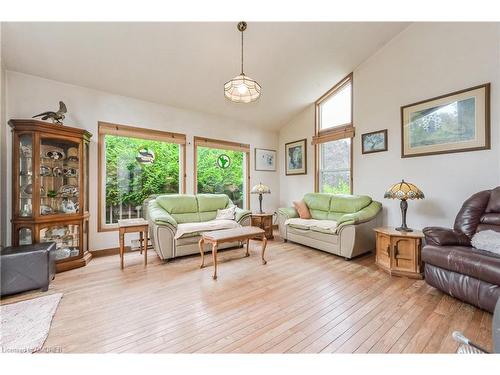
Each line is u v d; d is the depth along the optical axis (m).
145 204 3.96
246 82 2.46
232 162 5.11
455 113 2.89
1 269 2.07
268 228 4.53
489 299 1.80
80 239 3.00
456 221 2.54
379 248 2.94
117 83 3.39
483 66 2.69
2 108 2.75
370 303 2.04
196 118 4.46
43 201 2.83
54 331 1.62
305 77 4.03
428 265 2.28
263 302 2.06
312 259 3.28
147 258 3.32
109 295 2.18
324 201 4.21
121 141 3.74
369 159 3.88
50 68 2.93
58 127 2.78
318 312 1.90
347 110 4.31
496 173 2.62
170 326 1.70
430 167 3.14
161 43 2.86
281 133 5.70
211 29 2.78
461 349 1.39
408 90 3.36
